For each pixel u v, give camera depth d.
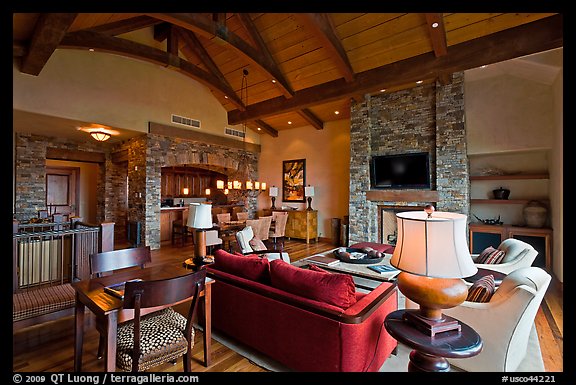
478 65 4.20
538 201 4.95
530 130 4.63
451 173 5.09
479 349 1.44
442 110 5.18
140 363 1.60
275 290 2.13
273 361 2.17
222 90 6.41
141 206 6.38
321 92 5.87
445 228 1.42
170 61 5.25
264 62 5.31
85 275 3.25
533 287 1.85
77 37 4.07
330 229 7.68
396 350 2.30
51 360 2.15
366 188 6.18
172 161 6.87
